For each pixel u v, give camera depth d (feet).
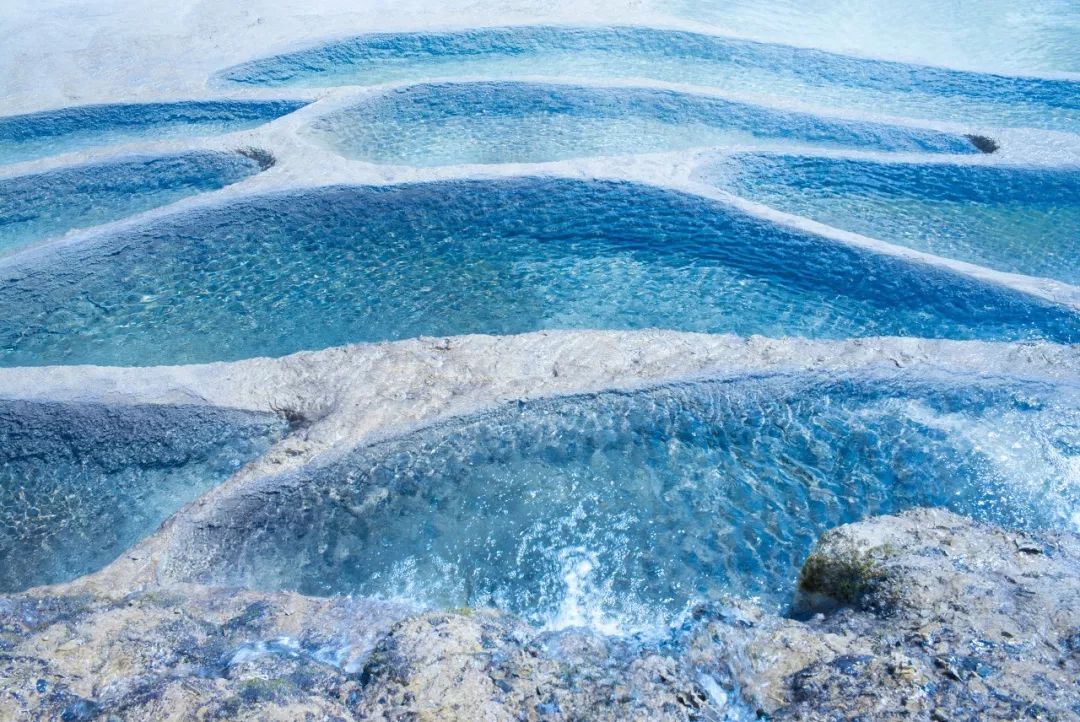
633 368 16.26
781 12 37.58
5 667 8.75
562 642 10.37
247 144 26.37
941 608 9.88
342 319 20.70
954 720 8.07
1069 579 10.19
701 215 22.65
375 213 23.73
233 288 21.98
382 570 13.82
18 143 29.73
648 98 29.37
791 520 14.47
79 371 16.84
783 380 16.15
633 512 14.73
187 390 16.20
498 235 23.62
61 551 14.79
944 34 35.47
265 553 13.91
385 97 29.66
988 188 24.47
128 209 25.94
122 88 31.35
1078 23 36.01
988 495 14.55
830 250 21.09
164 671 9.68
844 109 28.09
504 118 30.12
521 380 16.02
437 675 9.15
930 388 16.11
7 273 21.11
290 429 15.94
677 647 10.13
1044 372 15.97
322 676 9.64
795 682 9.17
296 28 35.99
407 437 15.05
